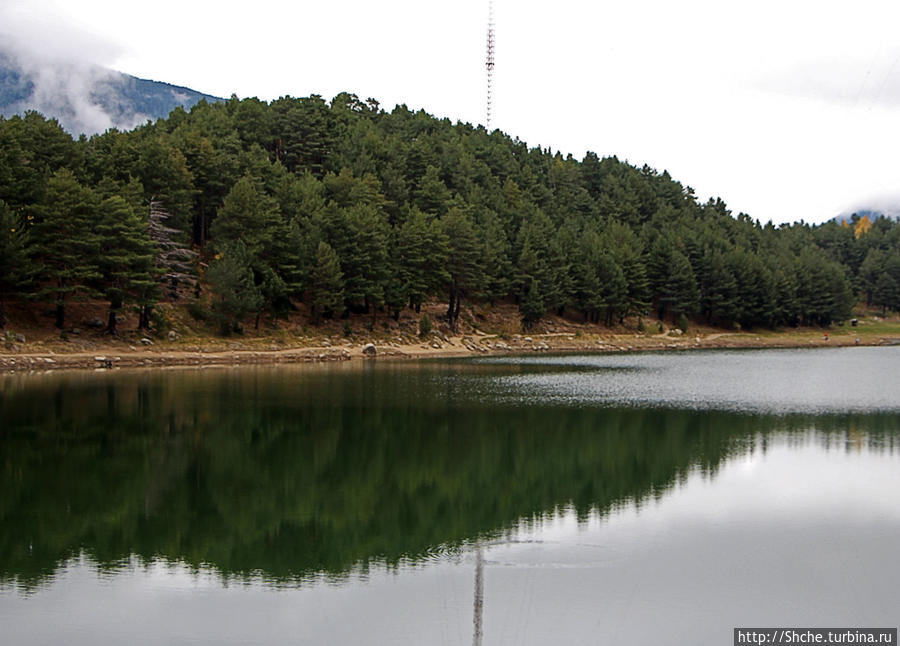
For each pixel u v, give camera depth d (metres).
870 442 46.12
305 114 159.12
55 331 86.81
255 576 24.67
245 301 99.38
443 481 37.03
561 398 66.56
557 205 189.50
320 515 31.39
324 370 89.94
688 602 22.50
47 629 20.80
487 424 52.59
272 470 39.09
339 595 23.05
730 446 45.12
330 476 37.97
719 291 172.00
